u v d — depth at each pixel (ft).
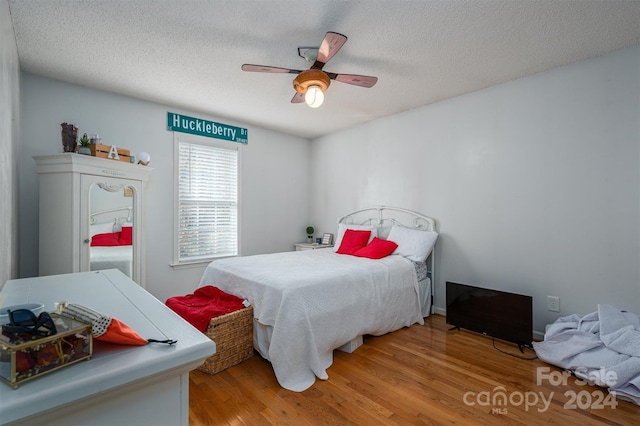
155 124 11.39
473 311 9.16
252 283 7.72
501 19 6.48
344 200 14.92
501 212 9.68
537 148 8.96
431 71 8.86
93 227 8.48
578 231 8.24
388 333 9.36
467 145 10.48
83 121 9.84
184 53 7.91
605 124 7.85
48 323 1.86
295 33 7.02
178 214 11.98
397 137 12.61
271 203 15.05
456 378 6.76
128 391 1.93
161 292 11.55
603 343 6.59
